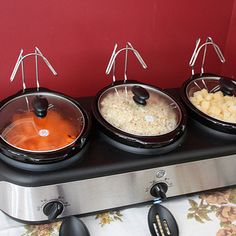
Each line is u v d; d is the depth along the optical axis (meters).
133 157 0.79
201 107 0.91
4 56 0.95
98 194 0.79
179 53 1.14
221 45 1.19
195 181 0.86
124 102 0.88
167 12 1.05
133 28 1.04
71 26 0.97
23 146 0.74
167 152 0.80
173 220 0.81
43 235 0.78
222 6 1.10
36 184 0.72
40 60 0.99
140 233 0.80
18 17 0.91
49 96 0.87
